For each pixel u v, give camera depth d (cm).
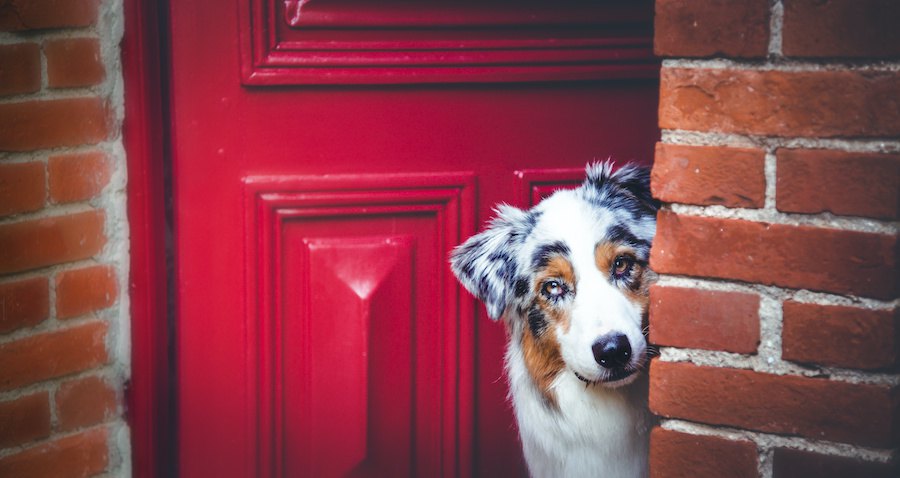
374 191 210
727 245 127
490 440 229
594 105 214
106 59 196
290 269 212
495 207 214
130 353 207
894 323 120
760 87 123
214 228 209
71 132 190
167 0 201
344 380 215
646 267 202
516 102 211
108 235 200
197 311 212
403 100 208
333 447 218
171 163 206
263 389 214
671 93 127
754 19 121
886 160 118
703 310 130
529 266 206
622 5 209
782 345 126
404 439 222
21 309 184
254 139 206
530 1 206
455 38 206
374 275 212
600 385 204
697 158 127
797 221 124
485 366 225
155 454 211
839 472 126
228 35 202
